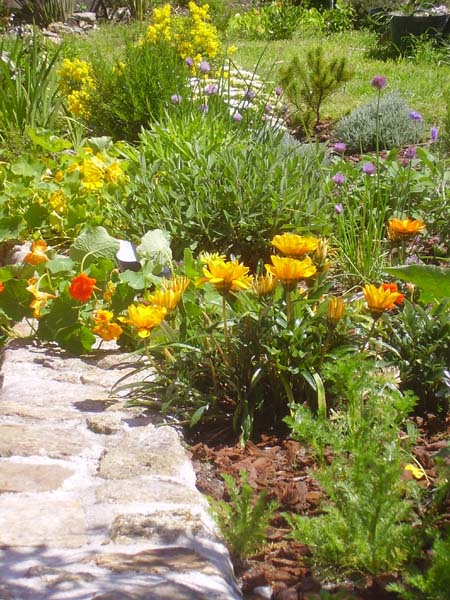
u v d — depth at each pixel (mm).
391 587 2105
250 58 12984
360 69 11906
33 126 8258
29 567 2227
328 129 8719
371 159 6137
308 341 3398
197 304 3852
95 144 7051
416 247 5336
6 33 15109
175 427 3273
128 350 4145
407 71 11523
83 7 18562
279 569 2455
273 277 3371
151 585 2129
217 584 2195
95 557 2291
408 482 2500
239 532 2477
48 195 5938
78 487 2766
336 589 2346
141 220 5391
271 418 3400
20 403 3439
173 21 10047
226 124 7141
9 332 4367
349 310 3719
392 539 2328
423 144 7902
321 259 3688
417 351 3473
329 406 3350
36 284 4219
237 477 2947
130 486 2744
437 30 13234
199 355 3438
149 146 6398
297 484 2869
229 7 19094
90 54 9273
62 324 4086
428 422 3346
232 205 5504
